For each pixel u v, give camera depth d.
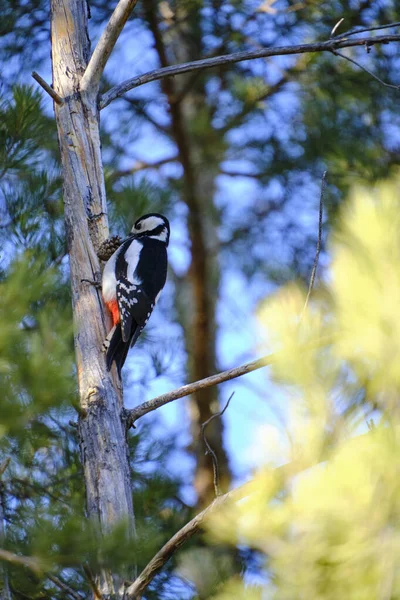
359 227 5.00
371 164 13.69
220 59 10.20
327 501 4.79
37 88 10.72
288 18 15.07
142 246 11.79
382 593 4.60
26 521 7.39
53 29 10.48
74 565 6.47
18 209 10.70
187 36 15.67
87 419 8.64
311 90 15.49
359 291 4.90
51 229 10.79
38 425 7.04
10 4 13.88
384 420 4.88
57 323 6.56
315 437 5.09
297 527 4.98
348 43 10.20
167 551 7.20
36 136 10.70
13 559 6.27
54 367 6.10
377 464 4.71
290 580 4.95
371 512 4.72
